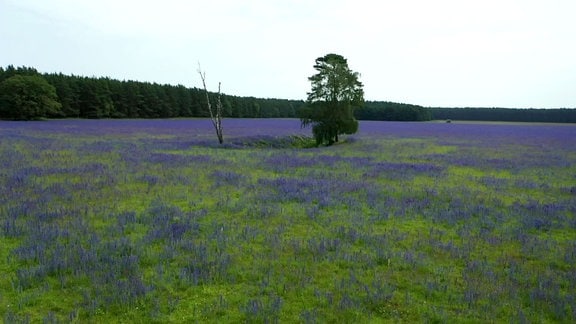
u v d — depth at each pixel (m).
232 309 6.27
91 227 9.91
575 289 7.14
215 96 115.44
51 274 7.32
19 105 72.44
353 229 10.40
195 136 47.34
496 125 101.62
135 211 11.83
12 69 89.69
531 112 141.62
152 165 21.47
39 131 47.28
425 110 138.62
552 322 6.02
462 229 10.73
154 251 8.57
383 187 16.77
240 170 21.00
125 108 96.25
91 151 27.58
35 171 17.88
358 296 6.73
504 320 6.06
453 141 48.00
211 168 21.23
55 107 78.94
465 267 8.15
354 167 23.41
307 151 33.91
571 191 16.70
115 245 8.55
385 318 6.11
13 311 5.98
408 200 14.22
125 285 6.71
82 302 6.27
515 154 32.72
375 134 60.97
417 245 9.38
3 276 7.15
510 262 8.38
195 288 6.90
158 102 101.56
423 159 28.50
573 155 32.03
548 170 23.59
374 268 7.99
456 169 23.61
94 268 7.40
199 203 13.19
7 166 19.20
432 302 6.63
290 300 6.57
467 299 6.59
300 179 18.27
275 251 8.67
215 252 8.59
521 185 17.98
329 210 12.67
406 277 7.58
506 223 11.55
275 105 142.38
